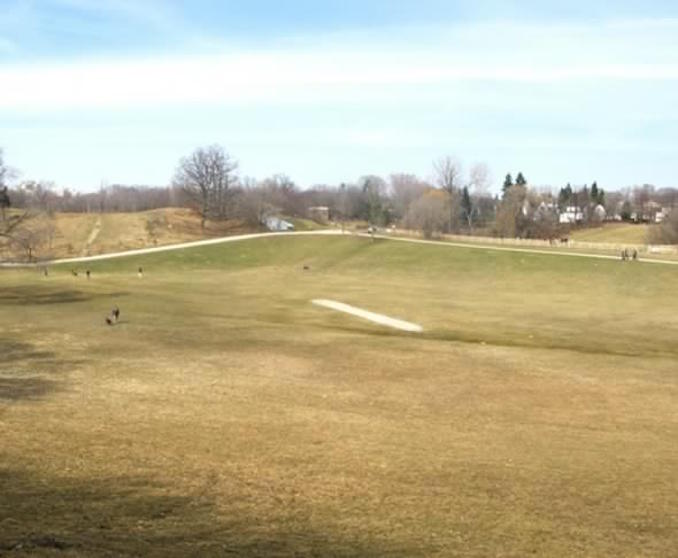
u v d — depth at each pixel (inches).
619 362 1302.9
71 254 4485.7
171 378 1057.5
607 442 791.7
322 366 1196.5
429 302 2305.6
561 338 1595.7
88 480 583.2
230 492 570.6
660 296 2677.2
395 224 6914.4
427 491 595.5
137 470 616.7
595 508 573.6
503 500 581.6
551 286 3038.9
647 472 676.7
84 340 1385.3
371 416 874.8
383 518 527.2
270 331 1579.7
